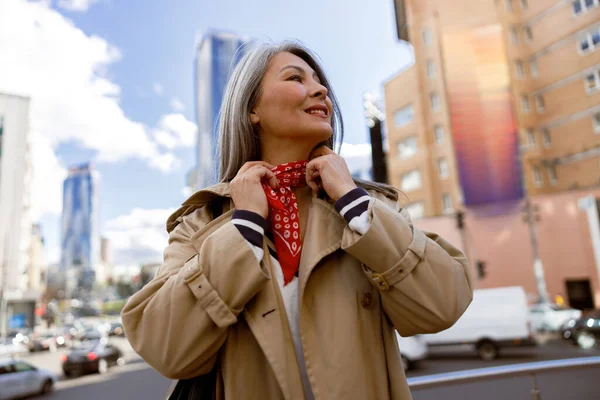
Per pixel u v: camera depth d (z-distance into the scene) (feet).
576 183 78.79
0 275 115.96
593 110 77.41
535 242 66.39
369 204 2.87
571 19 80.74
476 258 74.59
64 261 508.12
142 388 38.88
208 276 2.72
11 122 123.13
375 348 2.82
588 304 66.95
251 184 3.01
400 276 2.73
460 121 79.56
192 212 3.57
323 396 2.52
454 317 2.85
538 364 6.72
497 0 82.48
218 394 2.84
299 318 2.70
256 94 3.54
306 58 3.93
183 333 2.66
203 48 276.82
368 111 53.21
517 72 86.07
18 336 88.02
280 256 3.06
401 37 94.58
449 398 7.86
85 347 52.37
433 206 83.92
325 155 3.22
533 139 83.51
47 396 37.37
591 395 8.79
